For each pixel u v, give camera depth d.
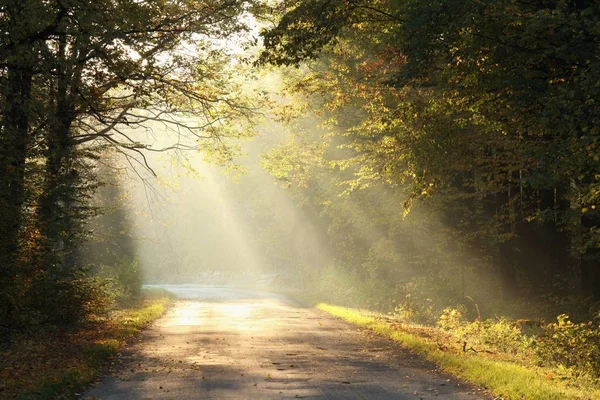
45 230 20.41
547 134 18.16
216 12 23.27
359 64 23.92
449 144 19.77
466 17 14.81
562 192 26.31
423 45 15.80
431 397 10.53
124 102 26.67
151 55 22.83
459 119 19.02
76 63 19.28
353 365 14.05
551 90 15.19
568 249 30.03
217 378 12.38
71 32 18.00
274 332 21.11
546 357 14.73
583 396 10.22
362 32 21.45
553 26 14.12
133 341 18.39
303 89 26.27
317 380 12.16
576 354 14.07
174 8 22.77
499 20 15.08
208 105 27.91
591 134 13.33
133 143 27.36
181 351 16.33
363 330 21.77
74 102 21.09
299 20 18.11
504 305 27.41
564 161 14.29
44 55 18.19
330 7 17.91
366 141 27.00
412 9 15.68
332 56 24.91
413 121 19.31
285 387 11.45
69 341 16.77
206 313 29.92
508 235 26.95
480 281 30.47
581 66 14.71
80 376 11.87
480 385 11.55
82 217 22.53
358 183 29.28
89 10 18.28
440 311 28.14
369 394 10.80
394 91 21.45
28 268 18.48
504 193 28.73
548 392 10.26
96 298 22.42
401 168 21.84
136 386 11.56
